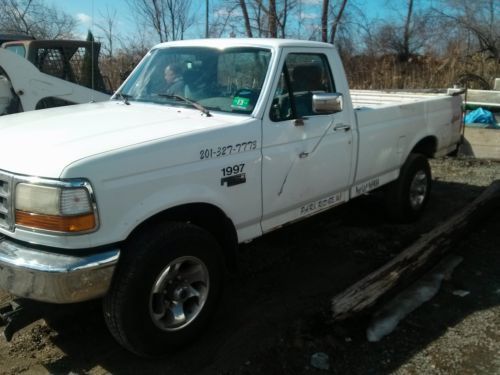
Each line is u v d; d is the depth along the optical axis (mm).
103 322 3730
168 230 3137
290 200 4090
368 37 20719
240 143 3576
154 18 16297
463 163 8773
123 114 3797
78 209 2766
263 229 3990
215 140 3414
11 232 2945
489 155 8977
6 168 2934
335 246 5207
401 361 3291
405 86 17281
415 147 6070
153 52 4730
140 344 3115
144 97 4348
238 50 4133
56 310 3438
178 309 3289
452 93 6625
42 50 8469
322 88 4457
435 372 3193
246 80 3973
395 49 21812
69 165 2766
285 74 4016
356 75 18938
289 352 3369
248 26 15727
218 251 3484
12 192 2887
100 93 8492
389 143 5195
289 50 4086
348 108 4625
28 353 3377
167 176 3133
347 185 4742
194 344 3475
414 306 3910
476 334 3592
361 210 6254
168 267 3145
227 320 3781
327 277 4523
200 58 4270
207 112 3795
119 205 2920
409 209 5777
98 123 3498
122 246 3047
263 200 3832
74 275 2785
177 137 3223
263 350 3395
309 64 4324
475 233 5512
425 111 5762
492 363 3285
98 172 2828
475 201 5801
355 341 3480
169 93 4203
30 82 7906
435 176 8016
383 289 3832
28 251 2883
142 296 3025
